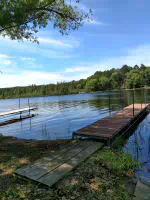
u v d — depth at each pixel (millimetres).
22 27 4008
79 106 15180
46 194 1973
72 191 2049
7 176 2471
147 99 17938
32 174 2359
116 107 12898
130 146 4363
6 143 4414
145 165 3199
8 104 24297
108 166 2855
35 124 8633
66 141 4391
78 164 2756
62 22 5055
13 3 3176
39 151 3568
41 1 3932
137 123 7531
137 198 2047
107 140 4035
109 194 2061
